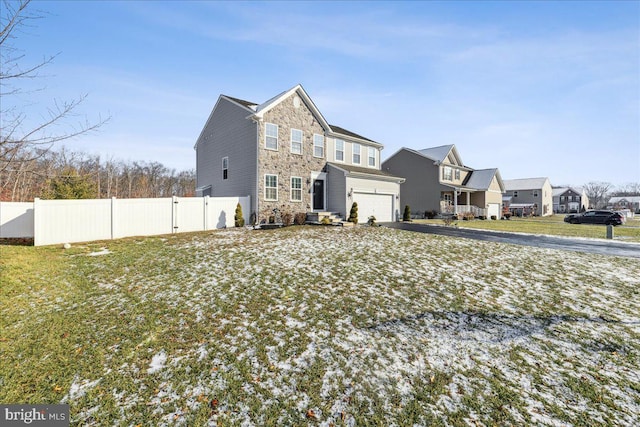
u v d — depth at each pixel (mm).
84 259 8727
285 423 2797
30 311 5230
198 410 2963
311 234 13461
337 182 19594
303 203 18938
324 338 4348
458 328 4703
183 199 14508
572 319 5059
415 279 7059
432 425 2777
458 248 10750
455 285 6691
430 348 4113
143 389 3281
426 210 32094
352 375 3510
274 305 5496
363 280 6922
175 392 3232
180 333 4492
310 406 3023
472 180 36000
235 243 11148
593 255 10078
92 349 4062
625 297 6094
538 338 4422
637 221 33719
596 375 3561
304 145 19094
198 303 5578
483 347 4160
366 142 22844
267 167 17203
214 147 21078
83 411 2957
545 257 9617
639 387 3346
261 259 8727
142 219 13289
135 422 2811
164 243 11188
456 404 3057
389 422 2816
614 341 4355
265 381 3402
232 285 6527
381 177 20828
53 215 11195
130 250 9953
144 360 3820
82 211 11805
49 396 3166
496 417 2881
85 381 3420
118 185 46875
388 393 3215
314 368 3639
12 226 12984
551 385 3369
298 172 18719
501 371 3619
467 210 31766
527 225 24328
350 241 11711
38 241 10852
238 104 18156
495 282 6965
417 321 4922
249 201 17172
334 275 7262
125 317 5008
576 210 68062
